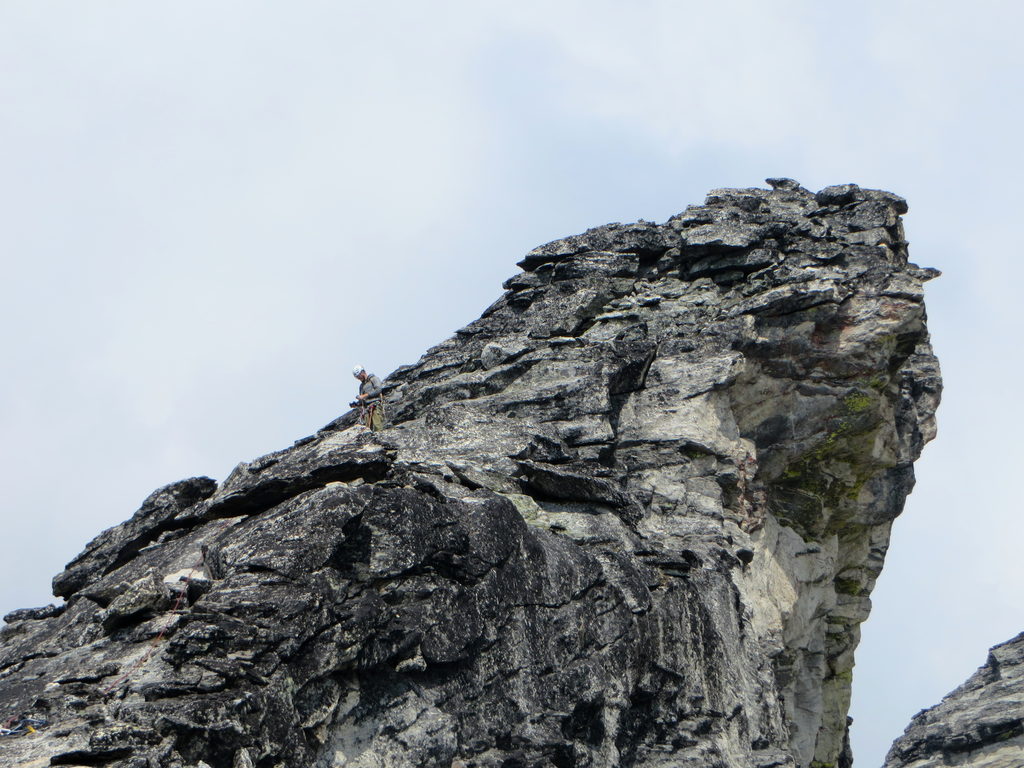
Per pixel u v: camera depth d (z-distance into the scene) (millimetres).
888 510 82812
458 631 51688
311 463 54500
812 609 77938
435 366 77000
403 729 49250
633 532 64625
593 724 55969
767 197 88938
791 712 76375
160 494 61531
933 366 87812
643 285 81938
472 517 54438
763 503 75312
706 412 72375
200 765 42594
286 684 45562
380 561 50438
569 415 70125
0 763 40844
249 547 49000
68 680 46250
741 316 75875
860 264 80000
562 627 55750
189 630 45156
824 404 76500
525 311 79625
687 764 59031
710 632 62938
